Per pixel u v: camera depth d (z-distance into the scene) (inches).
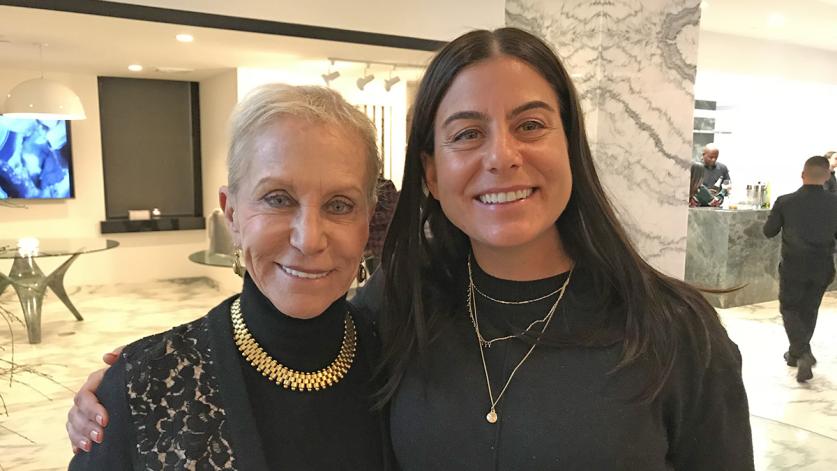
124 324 231.0
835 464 125.0
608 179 143.5
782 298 185.3
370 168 40.1
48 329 222.8
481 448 41.4
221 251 223.6
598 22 140.8
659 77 150.0
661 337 41.7
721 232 237.0
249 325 40.9
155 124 304.2
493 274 46.3
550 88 42.4
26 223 277.9
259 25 173.9
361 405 44.4
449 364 44.8
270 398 40.3
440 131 43.4
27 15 161.5
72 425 39.6
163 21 165.6
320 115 37.3
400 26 190.1
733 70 256.8
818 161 177.8
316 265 37.6
